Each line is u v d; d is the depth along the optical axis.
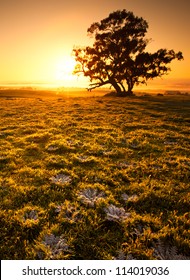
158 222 7.12
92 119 25.56
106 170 10.98
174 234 6.57
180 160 12.65
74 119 25.20
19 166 11.34
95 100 50.78
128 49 74.06
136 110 34.09
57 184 9.29
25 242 6.20
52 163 11.54
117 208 7.70
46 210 7.55
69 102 45.22
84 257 5.93
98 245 6.29
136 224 7.01
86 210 7.63
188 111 34.22
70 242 6.21
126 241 6.43
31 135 17.09
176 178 10.51
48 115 27.73
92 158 12.20
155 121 25.09
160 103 45.16
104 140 16.14
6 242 6.21
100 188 9.05
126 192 9.05
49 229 6.61
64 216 7.27
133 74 77.06
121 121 24.55
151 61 73.94
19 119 24.61
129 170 11.07
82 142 15.49
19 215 7.18
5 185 9.20
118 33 73.50
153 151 14.31
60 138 16.42
